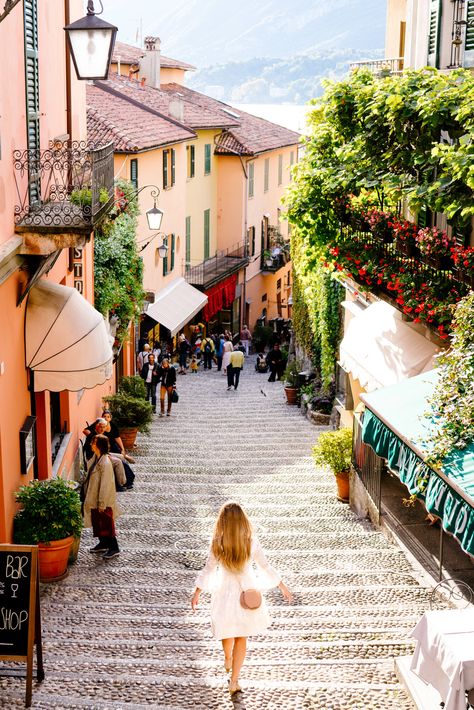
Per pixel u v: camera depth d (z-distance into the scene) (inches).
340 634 343.6
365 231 550.6
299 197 561.9
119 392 800.9
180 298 1382.9
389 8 775.7
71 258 585.3
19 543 394.0
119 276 794.8
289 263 2225.6
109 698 279.4
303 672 305.6
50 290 439.2
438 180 430.6
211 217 1738.4
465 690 251.4
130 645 327.3
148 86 1667.1
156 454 737.6
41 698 275.4
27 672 273.4
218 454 742.5
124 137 1128.2
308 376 1028.5
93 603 377.7
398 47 756.0
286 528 518.0
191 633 343.9
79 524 404.8
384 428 436.5
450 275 485.4
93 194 405.4
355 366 599.2
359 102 530.9
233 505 288.5
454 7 517.0
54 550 399.9
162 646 327.6
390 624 358.0
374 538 496.4
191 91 2026.3
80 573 422.0
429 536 472.7
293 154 2188.7
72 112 592.1
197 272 1574.8
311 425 892.0
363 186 522.3
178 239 1449.3
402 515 504.7
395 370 537.3
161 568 434.0
